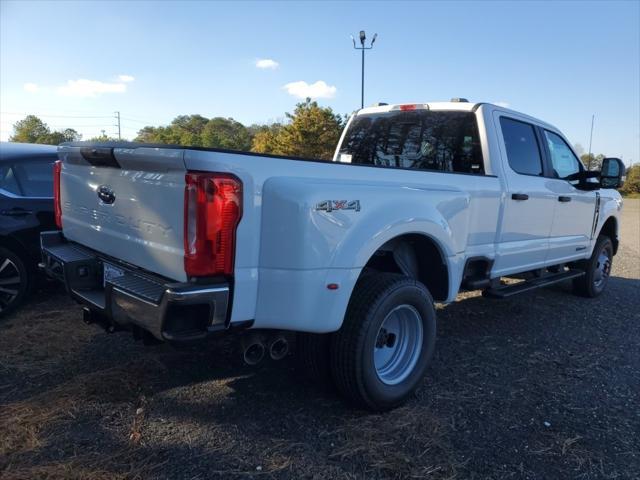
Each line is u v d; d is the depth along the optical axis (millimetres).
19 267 5070
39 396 3449
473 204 4223
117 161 3100
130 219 3107
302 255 2818
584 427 3410
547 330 5457
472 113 4785
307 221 2812
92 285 3451
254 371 3977
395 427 3262
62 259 3523
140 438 3002
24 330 4648
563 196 5516
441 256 3859
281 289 2824
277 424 3230
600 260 7020
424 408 3549
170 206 2756
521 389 3945
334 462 2867
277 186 2775
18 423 3092
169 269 2814
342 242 2990
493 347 4848
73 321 4918
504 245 4727
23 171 5270
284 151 44375
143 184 2941
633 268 9930
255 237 2756
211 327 2664
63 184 3967
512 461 2979
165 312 2566
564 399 3811
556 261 5742
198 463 2793
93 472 2658
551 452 3094
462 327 5418
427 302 3572
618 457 3082
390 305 3301
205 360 4145
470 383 4008
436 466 2883
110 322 3152
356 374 3225
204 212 2582
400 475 2787
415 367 3605
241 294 2736
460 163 4848
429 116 5125
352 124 5848
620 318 6086
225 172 2613
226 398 3537
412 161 5254
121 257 3260
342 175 3160
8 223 4980
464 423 3377
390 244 3760
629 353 4871
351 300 3254
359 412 3426
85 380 3699
